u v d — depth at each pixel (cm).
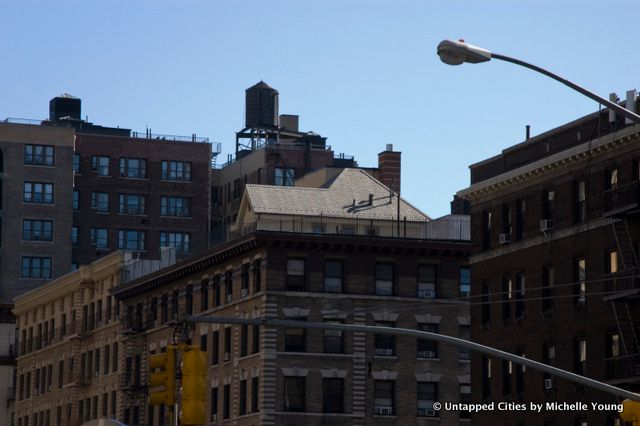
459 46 4612
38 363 19562
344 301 13575
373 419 13450
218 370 14275
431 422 13575
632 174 9631
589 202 10081
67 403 18250
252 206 14962
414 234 15062
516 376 10875
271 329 13388
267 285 13425
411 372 13612
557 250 10425
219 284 14450
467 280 13875
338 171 18425
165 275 15412
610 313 9806
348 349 13525
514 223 10994
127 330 16150
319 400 13400
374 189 15600
